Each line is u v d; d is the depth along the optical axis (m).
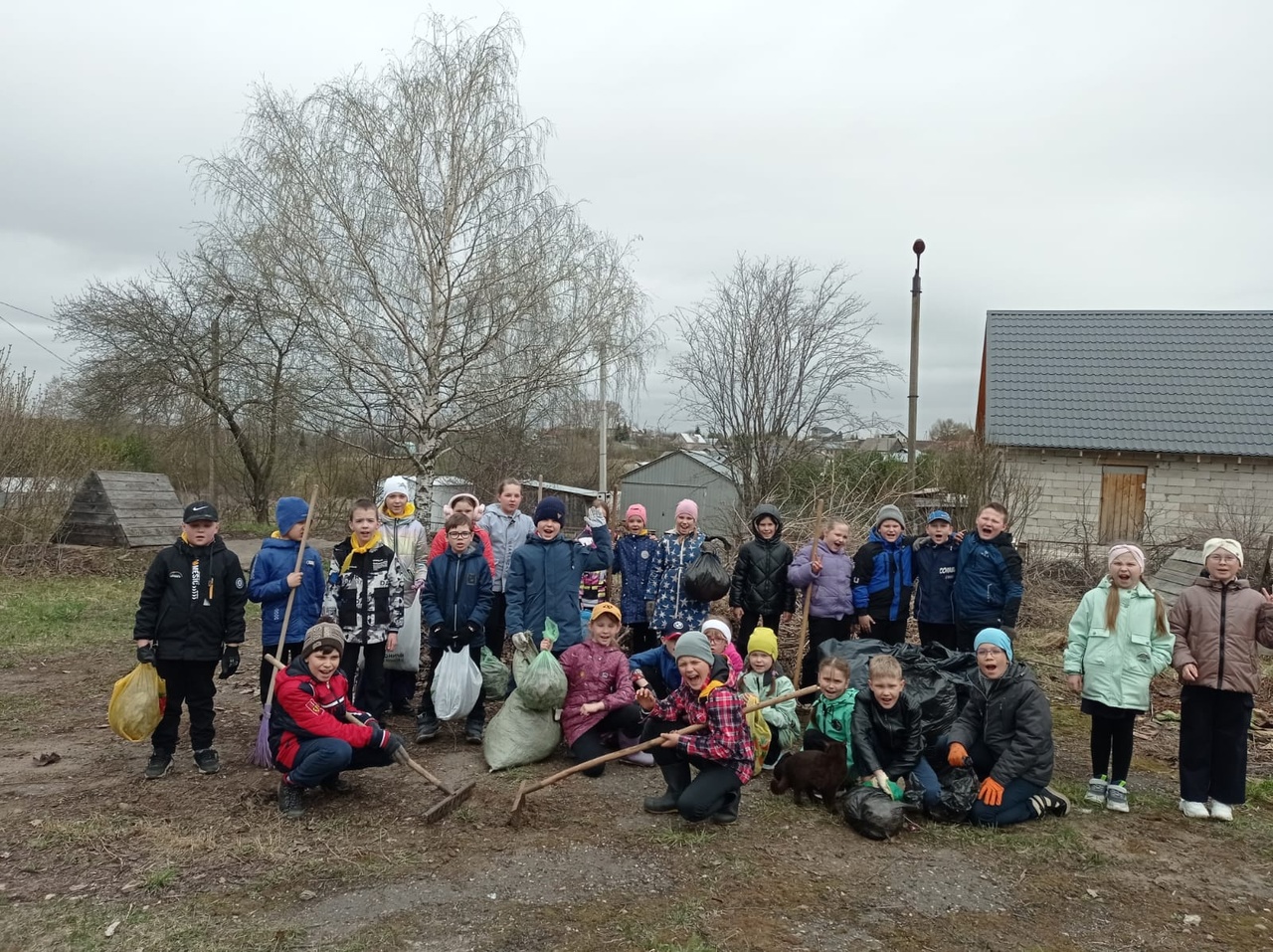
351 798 5.11
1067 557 14.84
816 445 17.19
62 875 4.04
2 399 15.17
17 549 14.49
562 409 17.19
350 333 13.83
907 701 5.13
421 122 14.11
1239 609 5.15
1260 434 19.27
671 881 4.14
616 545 7.84
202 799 5.02
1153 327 22.38
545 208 14.83
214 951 3.43
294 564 5.88
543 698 5.66
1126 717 5.31
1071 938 3.77
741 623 7.66
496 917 3.75
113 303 25.05
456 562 6.20
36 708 6.94
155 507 16.98
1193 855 4.69
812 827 4.90
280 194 13.82
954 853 4.60
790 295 17.06
